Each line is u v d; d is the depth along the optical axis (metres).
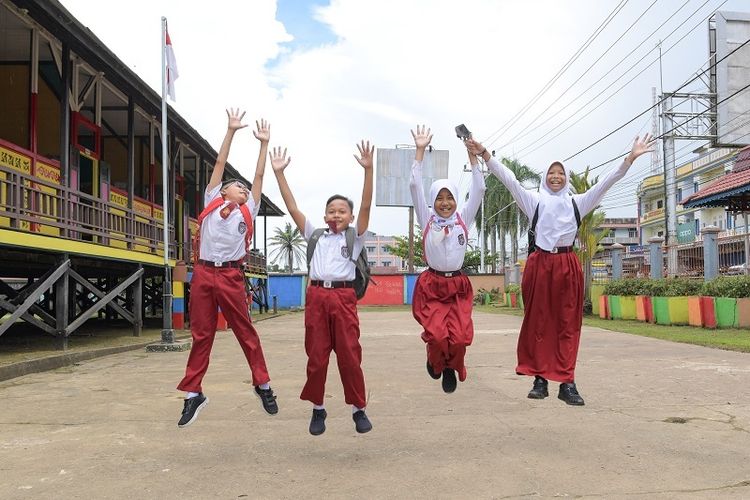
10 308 9.84
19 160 11.80
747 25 19.27
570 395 4.97
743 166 17.58
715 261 16.78
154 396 6.87
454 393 6.87
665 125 23.02
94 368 9.35
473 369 8.80
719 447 4.49
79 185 14.66
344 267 4.57
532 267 5.20
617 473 3.94
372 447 4.64
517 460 4.25
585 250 22.19
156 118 17.75
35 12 10.64
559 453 4.41
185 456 4.46
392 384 7.52
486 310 30.12
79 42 11.48
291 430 5.22
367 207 4.67
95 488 3.76
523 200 5.28
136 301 14.34
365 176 4.70
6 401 6.62
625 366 8.73
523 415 5.68
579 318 5.17
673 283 17.38
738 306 14.22
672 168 25.62
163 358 10.66
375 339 14.16
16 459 4.40
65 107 11.81
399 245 53.47
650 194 49.25
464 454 4.42
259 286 29.45
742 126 19.23
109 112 17.64
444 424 5.35
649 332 14.28
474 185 5.24
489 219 45.50
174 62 13.44
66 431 5.23
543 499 3.49
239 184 5.02
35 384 7.80
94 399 6.71
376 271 45.78
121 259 13.13
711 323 14.70
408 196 38.50
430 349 4.89
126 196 17.66
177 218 22.23
